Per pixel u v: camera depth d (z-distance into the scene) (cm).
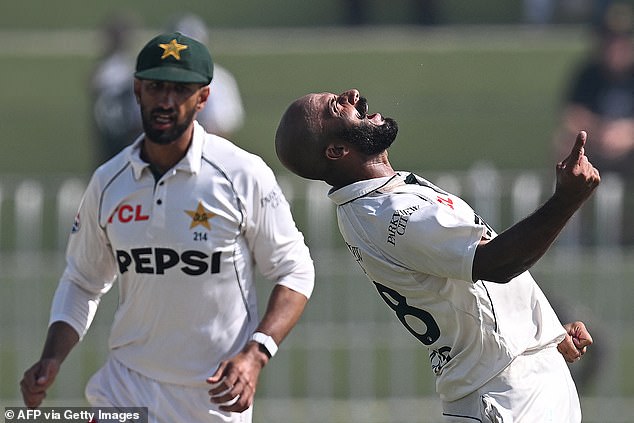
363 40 4512
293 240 1886
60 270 3400
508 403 1548
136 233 1842
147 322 1869
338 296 3388
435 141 4081
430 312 1559
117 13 4362
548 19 4812
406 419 3297
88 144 4166
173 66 1806
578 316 3231
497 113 4194
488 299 1535
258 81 4225
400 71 4231
